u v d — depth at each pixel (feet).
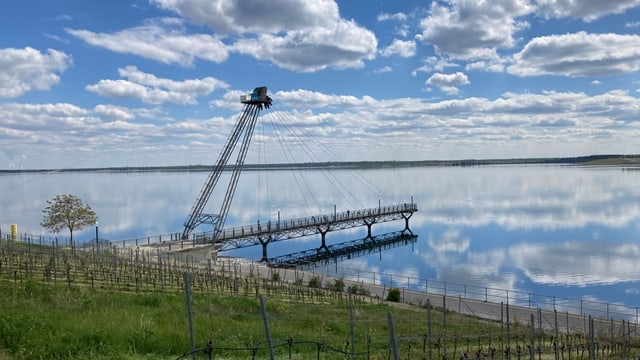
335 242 337.11
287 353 56.54
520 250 278.46
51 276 98.84
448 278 214.07
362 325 84.17
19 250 124.06
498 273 222.48
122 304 74.54
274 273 160.04
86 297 77.92
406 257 270.26
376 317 96.68
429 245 304.91
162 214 498.69
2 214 494.18
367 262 259.39
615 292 187.42
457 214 451.12
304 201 649.20
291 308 96.17
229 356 52.90
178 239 241.35
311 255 282.97
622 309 162.50
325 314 93.76
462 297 155.53
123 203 643.45
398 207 353.92
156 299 80.89
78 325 55.88
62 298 74.23
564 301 173.27
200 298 89.86
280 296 118.32
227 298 94.79
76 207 206.39
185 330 58.85
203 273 136.46
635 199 540.52
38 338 50.60
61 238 287.48
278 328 70.85
